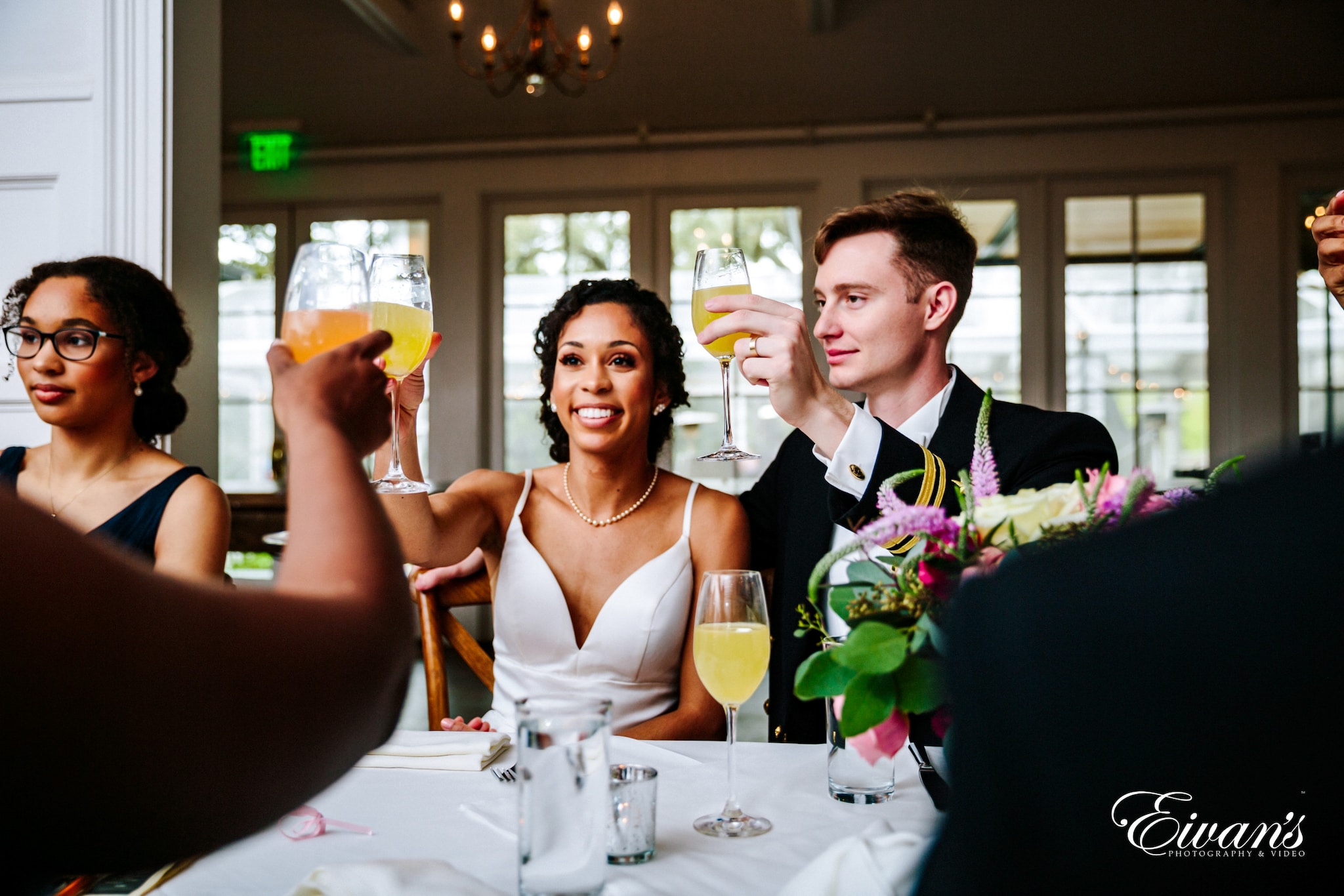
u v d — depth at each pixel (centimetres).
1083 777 32
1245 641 30
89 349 153
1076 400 548
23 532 36
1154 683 31
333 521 51
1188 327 540
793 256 571
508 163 580
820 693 83
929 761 111
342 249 97
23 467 164
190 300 229
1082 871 32
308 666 44
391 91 533
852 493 136
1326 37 470
